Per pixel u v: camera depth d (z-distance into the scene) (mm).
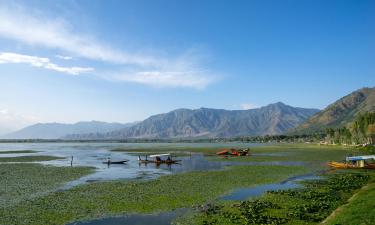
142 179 57875
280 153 130750
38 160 100625
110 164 88250
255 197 40781
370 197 33594
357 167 72438
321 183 51469
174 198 40656
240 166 79188
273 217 30984
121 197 41156
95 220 31406
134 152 149250
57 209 35125
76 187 48344
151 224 30109
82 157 116000
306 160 95875
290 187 48469
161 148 196875
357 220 26219
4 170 70312
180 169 74438
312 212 32688
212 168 75688
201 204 37406
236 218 30938
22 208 35500
